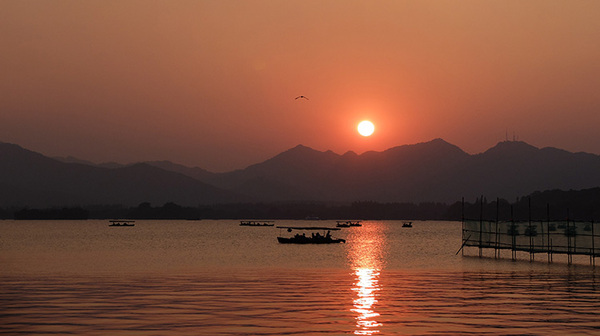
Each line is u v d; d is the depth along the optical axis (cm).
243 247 15425
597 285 6072
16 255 11606
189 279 6606
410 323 3878
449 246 16575
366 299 4953
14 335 3488
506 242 10050
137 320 3950
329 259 10681
